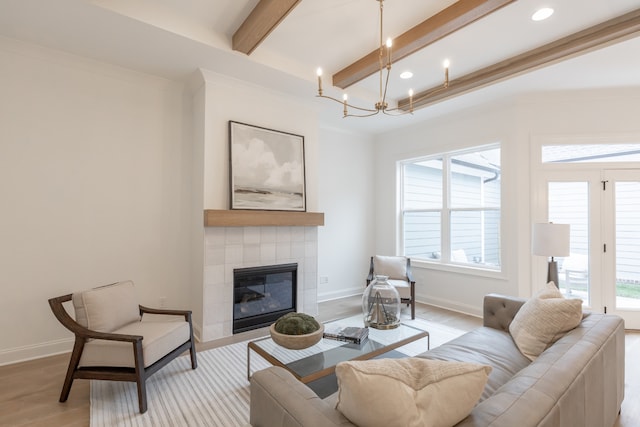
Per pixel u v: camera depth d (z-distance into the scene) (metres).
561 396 1.12
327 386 2.13
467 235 4.52
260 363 2.78
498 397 1.10
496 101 4.04
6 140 2.73
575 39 2.76
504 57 3.19
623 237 3.68
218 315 3.38
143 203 3.37
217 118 3.42
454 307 4.47
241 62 3.10
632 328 3.64
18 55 2.77
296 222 3.89
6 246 2.73
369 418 0.95
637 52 2.86
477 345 2.14
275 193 3.79
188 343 2.61
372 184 5.56
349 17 2.60
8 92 2.74
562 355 1.43
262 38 2.73
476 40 2.88
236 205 3.47
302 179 4.04
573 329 1.86
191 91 3.64
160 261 3.46
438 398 0.97
